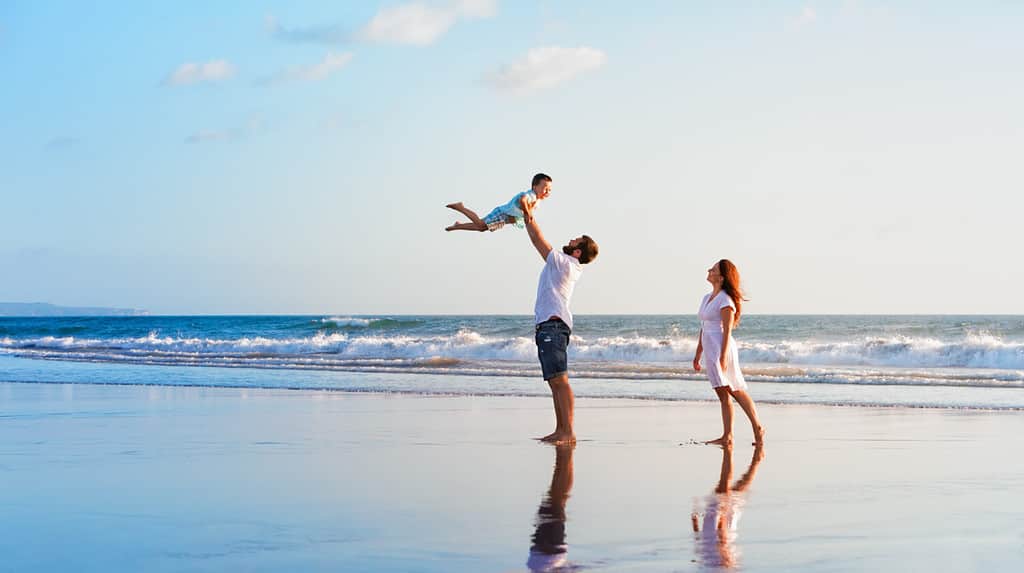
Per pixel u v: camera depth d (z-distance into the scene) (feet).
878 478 18.10
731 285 25.09
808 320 240.12
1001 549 11.93
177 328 198.08
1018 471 19.08
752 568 10.86
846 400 37.42
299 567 10.75
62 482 17.13
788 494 16.16
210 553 11.45
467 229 24.49
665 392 41.57
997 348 67.00
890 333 128.77
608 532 12.85
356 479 17.61
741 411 33.14
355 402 36.24
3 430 26.20
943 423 29.12
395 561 11.07
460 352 79.51
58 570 10.62
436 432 26.03
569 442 23.88
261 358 74.79
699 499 15.61
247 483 17.07
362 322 143.95
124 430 26.27
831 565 11.05
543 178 24.86
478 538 12.40
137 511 14.25
